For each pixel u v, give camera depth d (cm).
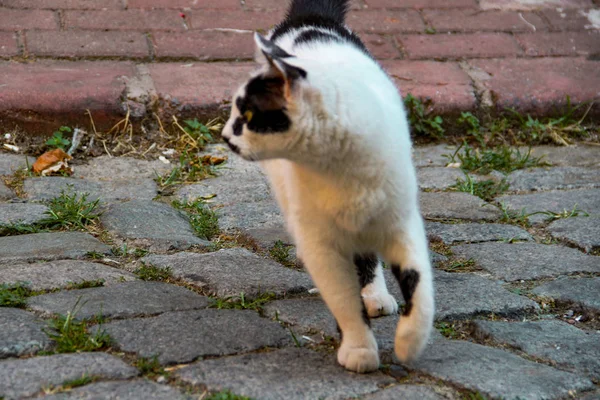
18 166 562
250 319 383
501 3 802
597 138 666
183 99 624
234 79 652
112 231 483
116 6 734
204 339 360
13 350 340
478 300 414
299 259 458
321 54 386
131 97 621
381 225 339
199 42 696
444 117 655
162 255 459
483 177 593
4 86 605
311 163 322
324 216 337
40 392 310
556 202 551
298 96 303
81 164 579
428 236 495
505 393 326
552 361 362
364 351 342
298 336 372
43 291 402
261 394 317
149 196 540
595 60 725
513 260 466
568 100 670
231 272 435
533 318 408
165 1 750
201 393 317
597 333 394
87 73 639
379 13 766
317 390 324
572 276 450
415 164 611
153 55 673
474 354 360
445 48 722
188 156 597
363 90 321
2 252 444
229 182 568
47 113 600
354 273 353
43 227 485
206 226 498
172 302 397
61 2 730
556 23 775
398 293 433
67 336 349
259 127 313
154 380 327
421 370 345
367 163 321
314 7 468
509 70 700
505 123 659
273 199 543
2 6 713
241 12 745
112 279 421
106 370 327
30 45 665
